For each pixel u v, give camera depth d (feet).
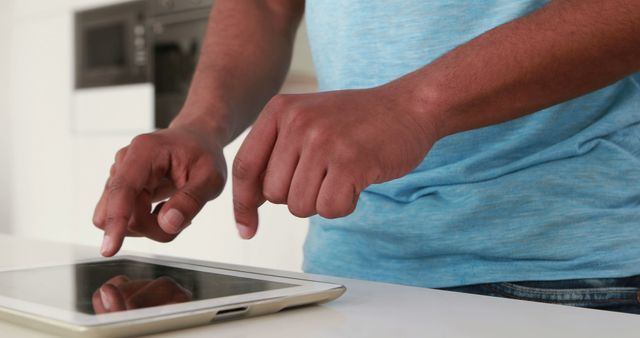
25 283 2.56
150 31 12.82
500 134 3.39
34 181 15.72
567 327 2.23
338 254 3.65
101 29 13.80
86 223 14.56
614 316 2.34
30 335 2.21
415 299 2.54
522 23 2.67
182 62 12.37
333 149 2.42
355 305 2.48
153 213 3.08
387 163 2.46
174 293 2.41
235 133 3.71
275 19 4.12
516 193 3.35
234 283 2.55
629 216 3.35
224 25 4.01
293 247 10.70
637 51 2.62
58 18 14.79
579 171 3.36
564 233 3.35
